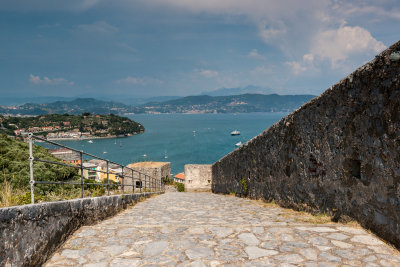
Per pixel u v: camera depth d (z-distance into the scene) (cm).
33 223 324
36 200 544
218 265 317
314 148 599
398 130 342
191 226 477
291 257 330
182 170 9944
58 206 397
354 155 451
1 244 264
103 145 16412
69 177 1199
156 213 758
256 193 1077
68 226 432
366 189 416
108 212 672
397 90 345
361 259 318
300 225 461
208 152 13162
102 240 418
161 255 354
